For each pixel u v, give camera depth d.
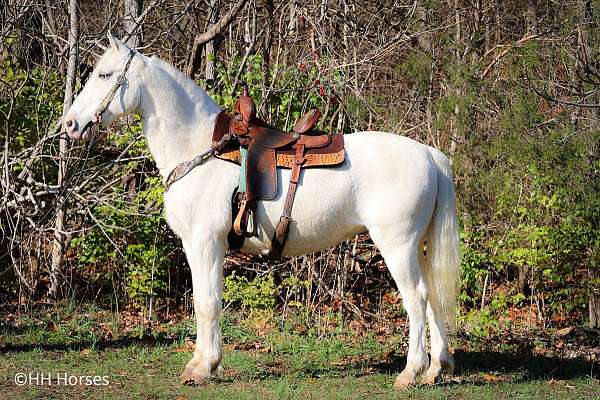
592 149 10.12
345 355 8.97
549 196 10.54
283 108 10.80
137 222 10.55
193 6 13.13
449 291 7.31
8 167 10.09
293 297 11.23
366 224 7.23
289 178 7.13
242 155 7.16
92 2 14.88
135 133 10.58
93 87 7.30
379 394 7.02
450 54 11.85
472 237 10.47
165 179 7.33
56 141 11.04
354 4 12.44
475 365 8.66
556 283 11.08
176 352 8.78
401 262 7.11
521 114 10.01
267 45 12.17
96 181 11.10
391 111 11.20
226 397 6.75
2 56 10.99
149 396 6.88
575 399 7.15
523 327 10.83
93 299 11.40
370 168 7.16
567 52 10.38
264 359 8.65
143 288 10.62
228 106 10.66
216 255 7.16
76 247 11.91
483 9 14.23
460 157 10.73
